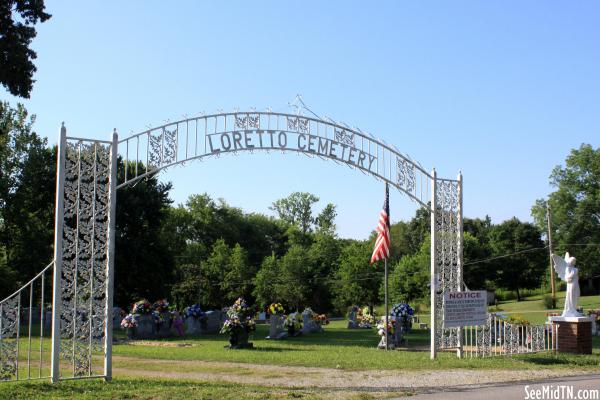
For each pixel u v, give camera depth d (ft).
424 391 38.11
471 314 54.70
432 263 54.60
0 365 38.91
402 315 103.81
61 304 40.11
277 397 34.91
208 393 35.91
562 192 214.48
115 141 42.83
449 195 55.77
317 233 268.82
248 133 47.42
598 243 208.95
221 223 260.21
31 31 64.18
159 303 90.33
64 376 43.50
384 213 69.92
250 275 213.25
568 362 52.49
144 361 55.62
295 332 92.94
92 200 41.78
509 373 46.29
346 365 51.29
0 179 128.16
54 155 132.67
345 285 188.24
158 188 134.62
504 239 245.65
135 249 125.08
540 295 251.39
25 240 128.26
